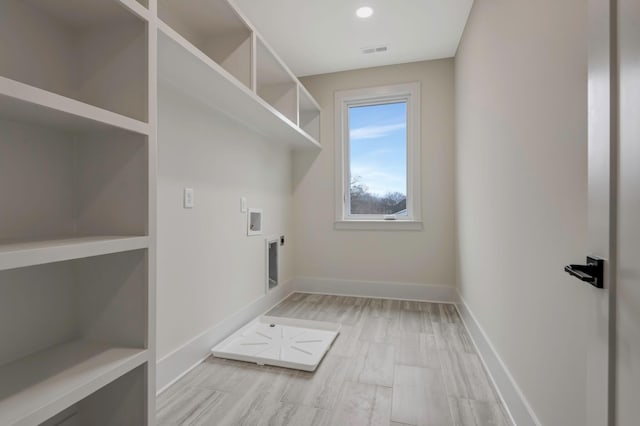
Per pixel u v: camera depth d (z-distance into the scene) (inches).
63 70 42.8
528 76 52.7
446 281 128.6
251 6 92.7
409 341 90.2
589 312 31.3
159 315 66.7
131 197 42.5
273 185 125.0
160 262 67.3
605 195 27.7
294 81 107.3
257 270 110.9
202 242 81.2
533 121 50.9
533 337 50.7
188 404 61.4
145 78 41.9
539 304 48.7
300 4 92.2
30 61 39.1
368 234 137.0
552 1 44.3
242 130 101.1
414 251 132.0
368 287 136.6
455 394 64.7
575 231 38.5
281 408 60.3
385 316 111.4
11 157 37.7
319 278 142.4
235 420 56.9
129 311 42.7
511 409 58.0
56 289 42.5
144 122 41.7
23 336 39.0
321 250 142.6
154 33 43.1
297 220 144.3
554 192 44.1
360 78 136.3
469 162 98.3
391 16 98.2
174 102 71.2
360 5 92.9
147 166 41.9
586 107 36.2
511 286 60.8
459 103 114.6
